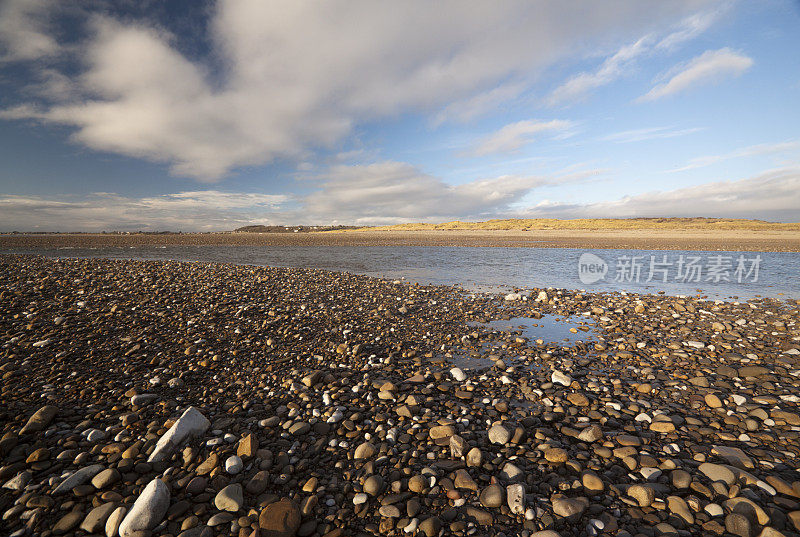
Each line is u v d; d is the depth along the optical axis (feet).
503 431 3.17
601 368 4.96
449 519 2.27
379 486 2.52
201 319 6.72
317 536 2.14
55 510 2.27
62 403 3.63
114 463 2.72
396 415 3.59
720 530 2.15
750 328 6.62
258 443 2.98
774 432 3.26
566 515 2.26
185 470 2.67
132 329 6.05
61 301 7.73
